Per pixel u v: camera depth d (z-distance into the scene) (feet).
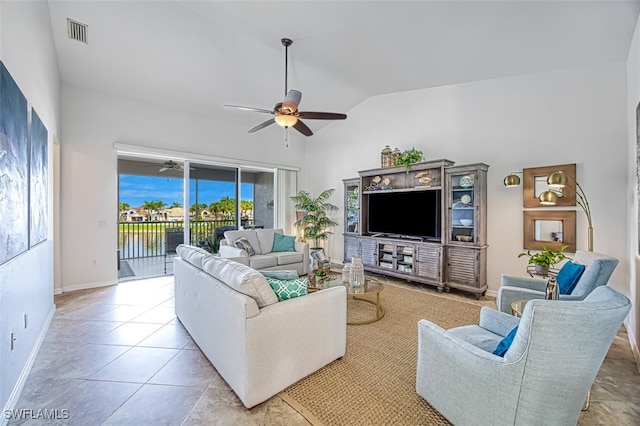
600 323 3.96
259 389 5.87
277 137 21.17
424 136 15.78
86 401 5.99
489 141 13.42
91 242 13.92
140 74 13.38
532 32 9.04
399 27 9.36
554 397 4.25
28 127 7.16
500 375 4.46
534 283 9.31
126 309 11.19
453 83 14.19
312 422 5.48
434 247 13.98
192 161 17.37
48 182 9.93
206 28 11.12
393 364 7.48
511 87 12.77
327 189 21.31
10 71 6.00
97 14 10.16
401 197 15.74
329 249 21.30
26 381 6.62
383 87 15.51
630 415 5.73
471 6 7.97
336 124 20.49
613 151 10.52
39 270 8.43
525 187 12.36
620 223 10.38
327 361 7.25
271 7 9.09
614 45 9.37
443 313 11.14
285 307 6.31
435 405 5.59
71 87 13.34
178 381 6.68
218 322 6.75
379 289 10.39
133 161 21.43
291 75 14.57
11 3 6.15
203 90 15.14
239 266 6.89
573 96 11.30
